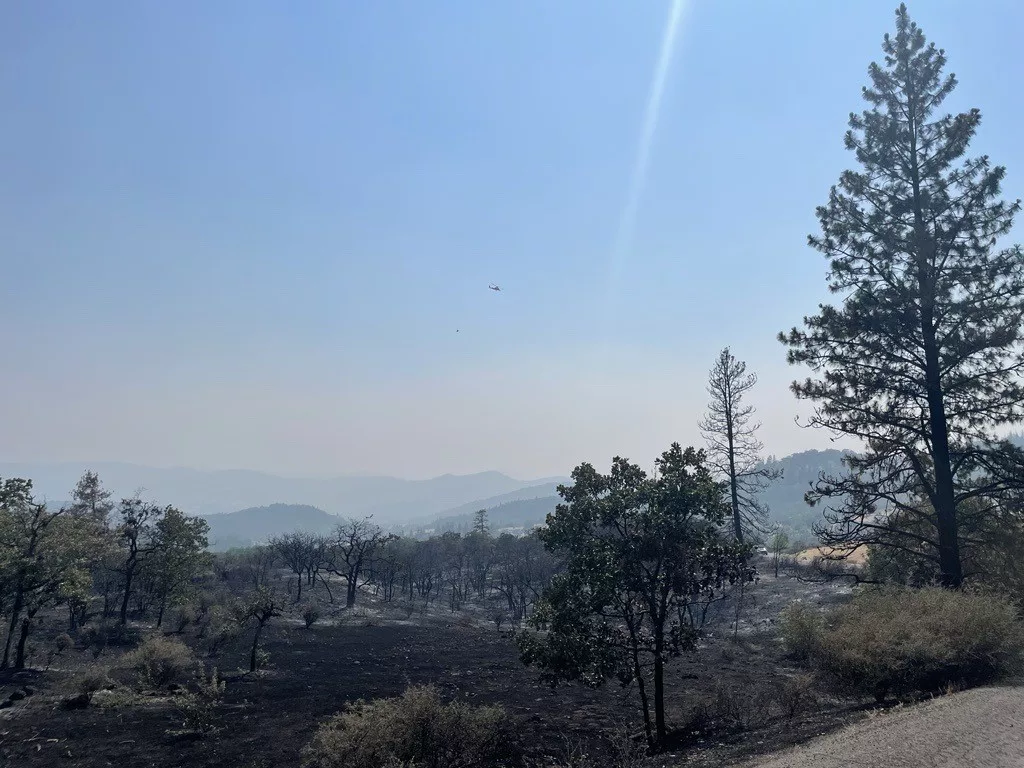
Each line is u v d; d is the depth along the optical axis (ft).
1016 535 69.41
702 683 70.64
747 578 51.24
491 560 269.44
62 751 53.42
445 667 89.10
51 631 123.95
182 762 50.14
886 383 73.67
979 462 71.82
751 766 29.27
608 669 48.75
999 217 72.64
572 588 49.93
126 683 79.56
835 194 81.00
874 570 84.28
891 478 75.56
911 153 78.38
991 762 22.43
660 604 51.29
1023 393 67.87
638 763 38.73
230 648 106.83
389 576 234.17
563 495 52.85
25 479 95.25
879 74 80.59
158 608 152.35
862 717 35.32
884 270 76.79
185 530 135.85
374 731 41.27
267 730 58.34
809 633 72.28
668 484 50.37
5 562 87.04
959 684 38.73
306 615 135.13
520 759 45.06
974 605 42.68
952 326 72.43
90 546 113.80
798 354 79.61
